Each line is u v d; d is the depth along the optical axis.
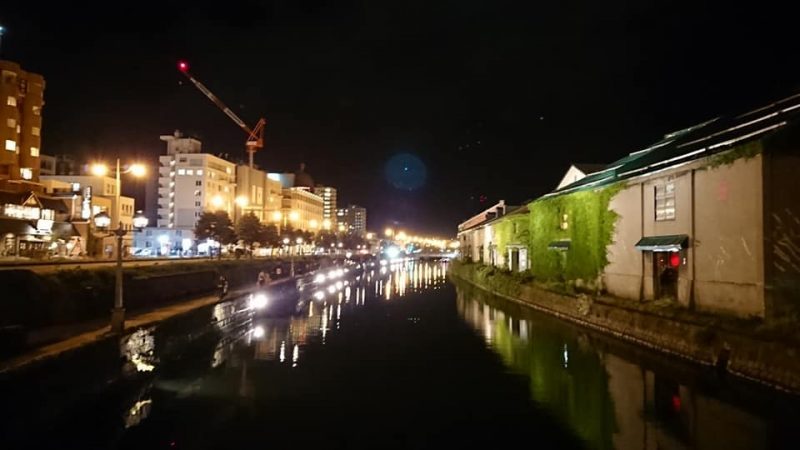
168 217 107.69
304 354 23.80
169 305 27.81
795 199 18.48
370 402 16.52
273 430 14.18
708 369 17.91
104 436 14.13
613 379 18.16
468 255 87.00
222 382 19.05
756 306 18.97
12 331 14.15
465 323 32.50
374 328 31.16
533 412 15.32
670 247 23.34
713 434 13.02
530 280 41.56
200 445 13.30
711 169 21.59
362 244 184.25
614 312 25.27
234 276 47.06
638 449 12.40
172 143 111.19
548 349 23.66
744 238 19.66
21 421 12.44
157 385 18.95
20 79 68.19
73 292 22.00
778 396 14.82
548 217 39.25
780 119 19.39
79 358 15.32
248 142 142.00
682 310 22.19
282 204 142.75
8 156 65.94
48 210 60.56
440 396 16.97
